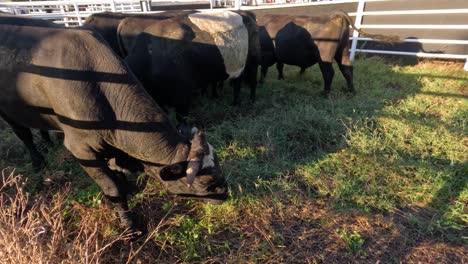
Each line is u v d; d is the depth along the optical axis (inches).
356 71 256.7
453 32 264.2
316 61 216.2
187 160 98.4
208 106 207.9
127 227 109.3
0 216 85.3
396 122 169.9
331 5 323.0
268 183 131.4
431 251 101.4
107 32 215.2
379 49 305.7
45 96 101.1
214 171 102.3
